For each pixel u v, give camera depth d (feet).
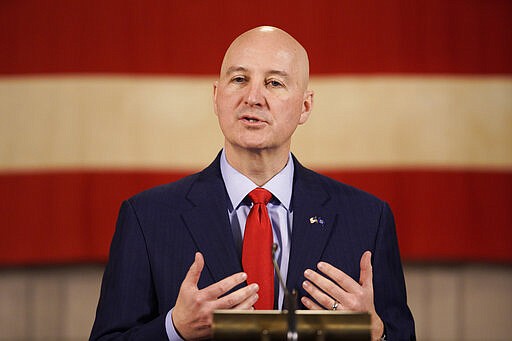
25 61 39.65
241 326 16.11
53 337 41.27
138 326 19.25
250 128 20.04
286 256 20.40
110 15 39.68
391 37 39.83
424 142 40.04
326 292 18.44
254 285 17.99
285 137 20.39
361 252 20.71
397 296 21.06
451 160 40.09
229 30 39.58
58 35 39.68
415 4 40.01
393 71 39.86
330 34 39.73
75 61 39.75
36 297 41.27
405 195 39.88
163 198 21.12
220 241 20.24
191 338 18.15
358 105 39.83
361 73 39.78
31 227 39.50
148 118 39.78
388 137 39.91
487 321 41.63
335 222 20.94
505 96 40.22
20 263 39.81
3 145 39.60
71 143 39.73
